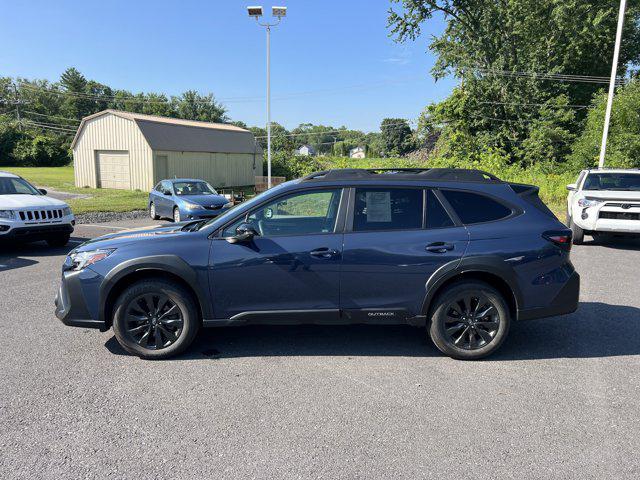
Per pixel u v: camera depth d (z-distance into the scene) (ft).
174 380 12.89
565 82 111.65
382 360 14.29
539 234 14.19
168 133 94.22
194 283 13.88
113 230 43.57
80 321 14.19
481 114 110.63
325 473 8.90
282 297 14.10
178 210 49.08
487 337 14.17
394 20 114.32
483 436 10.16
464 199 14.48
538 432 10.30
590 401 11.72
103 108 328.49
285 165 120.67
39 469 9.01
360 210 14.34
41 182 107.65
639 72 112.16
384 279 13.98
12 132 188.55
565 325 17.46
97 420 10.80
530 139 100.27
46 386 12.50
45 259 29.99
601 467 9.08
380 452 9.57
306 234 14.20
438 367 13.79
